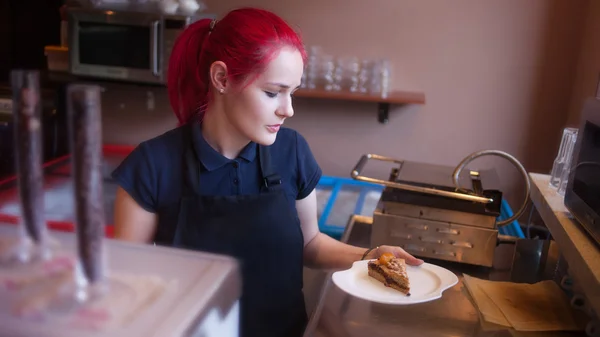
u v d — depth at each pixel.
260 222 1.12
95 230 0.47
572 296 1.20
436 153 2.77
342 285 1.07
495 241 1.41
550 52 2.54
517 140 2.67
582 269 0.98
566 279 1.24
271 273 1.13
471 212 1.42
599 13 2.28
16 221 0.57
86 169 0.46
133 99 2.93
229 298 0.52
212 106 1.12
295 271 1.16
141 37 2.50
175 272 0.52
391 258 1.13
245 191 1.16
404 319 1.05
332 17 2.72
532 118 2.63
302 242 1.18
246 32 0.99
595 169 1.07
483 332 1.04
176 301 0.47
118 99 2.94
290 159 1.21
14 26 2.81
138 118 2.95
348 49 2.74
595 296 0.89
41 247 0.52
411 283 1.11
